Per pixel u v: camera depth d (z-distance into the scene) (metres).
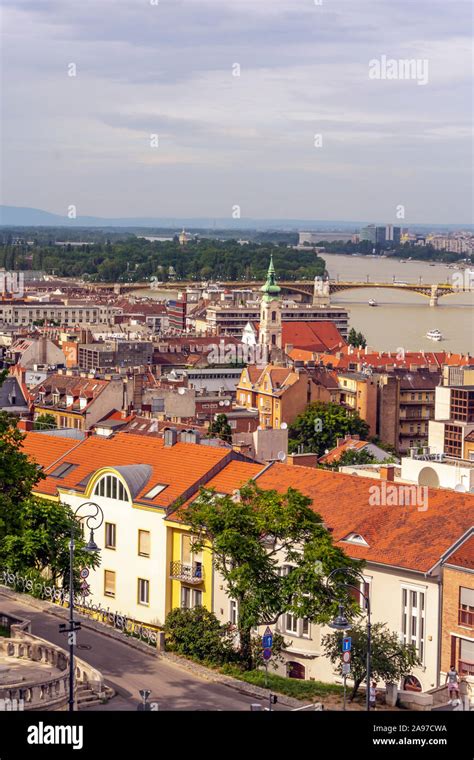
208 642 105.31
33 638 99.31
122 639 108.19
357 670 100.31
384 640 103.19
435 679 111.56
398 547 115.25
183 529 126.75
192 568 126.69
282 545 112.00
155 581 129.50
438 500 119.50
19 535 118.12
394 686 98.19
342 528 119.88
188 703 92.25
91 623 112.19
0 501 117.62
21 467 120.00
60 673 90.19
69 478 140.88
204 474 132.12
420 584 112.44
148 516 130.12
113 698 92.19
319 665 115.00
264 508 108.38
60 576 122.25
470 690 102.94
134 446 142.38
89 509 136.00
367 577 115.94
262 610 106.06
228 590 110.44
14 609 115.06
